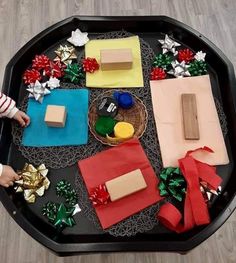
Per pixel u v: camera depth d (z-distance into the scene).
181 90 1.00
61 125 0.94
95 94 1.00
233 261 1.19
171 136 0.94
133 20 1.09
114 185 0.85
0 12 1.72
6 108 0.93
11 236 1.23
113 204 0.85
